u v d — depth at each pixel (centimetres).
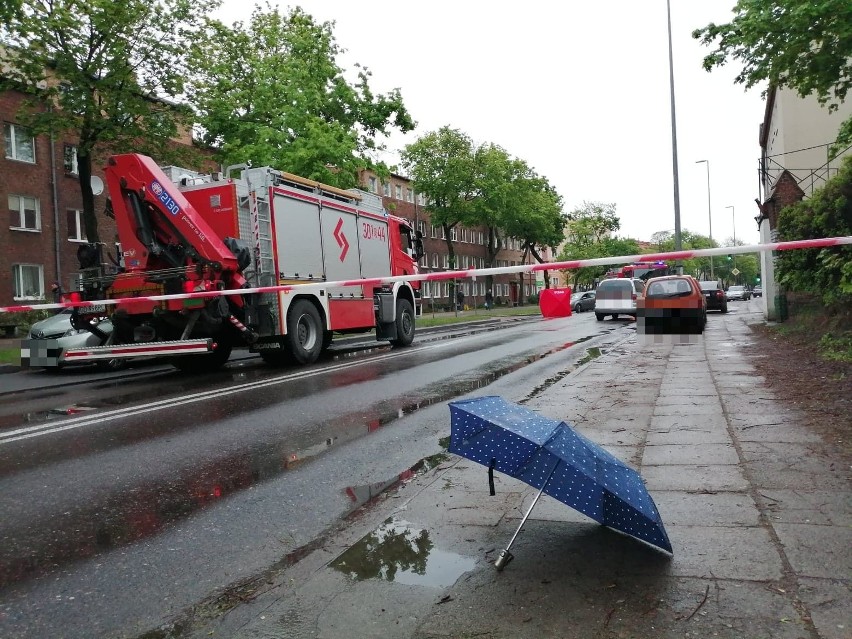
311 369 1237
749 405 679
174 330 1182
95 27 1909
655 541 320
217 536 409
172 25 2062
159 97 2139
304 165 2377
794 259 1288
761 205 2077
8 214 2581
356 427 712
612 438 571
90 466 578
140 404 893
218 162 2508
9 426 771
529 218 5850
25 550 395
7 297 2569
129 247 1162
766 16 905
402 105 2894
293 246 1299
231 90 2558
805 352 1097
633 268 3647
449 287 5512
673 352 1272
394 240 1738
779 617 262
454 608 285
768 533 342
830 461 461
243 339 1212
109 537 412
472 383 1009
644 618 267
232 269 1142
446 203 5356
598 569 312
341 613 290
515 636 260
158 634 292
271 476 536
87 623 305
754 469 452
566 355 1372
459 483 464
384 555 347
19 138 2630
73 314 1176
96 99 2023
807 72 972
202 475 544
